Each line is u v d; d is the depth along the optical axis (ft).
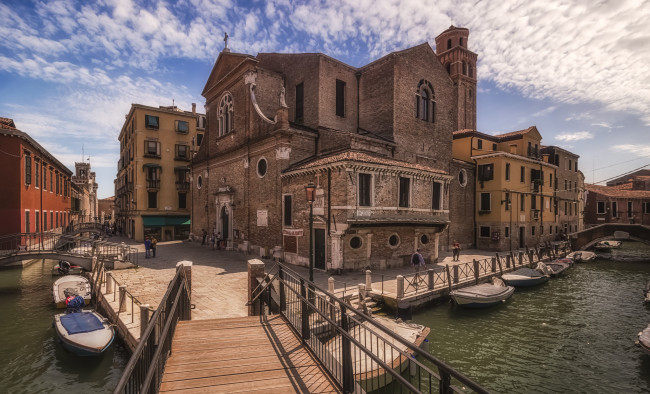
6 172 73.82
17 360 35.99
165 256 75.41
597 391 30.71
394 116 79.61
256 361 19.70
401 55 82.02
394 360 27.63
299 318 24.30
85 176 221.46
